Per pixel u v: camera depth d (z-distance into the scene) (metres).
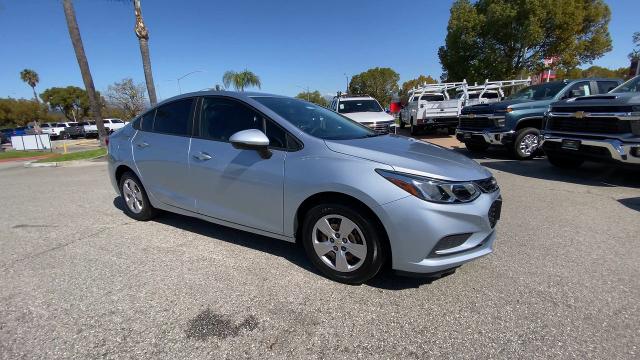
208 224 4.55
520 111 8.67
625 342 2.30
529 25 23.30
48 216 5.18
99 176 8.83
